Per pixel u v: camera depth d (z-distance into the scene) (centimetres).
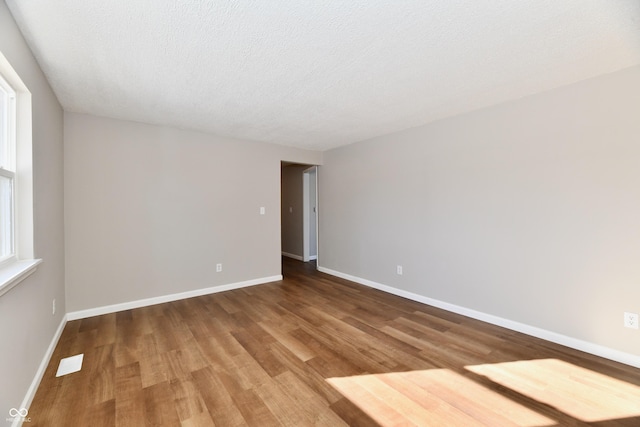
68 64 196
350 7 143
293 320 288
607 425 149
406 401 168
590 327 222
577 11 146
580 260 226
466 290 300
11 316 141
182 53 184
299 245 615
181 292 357
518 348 230
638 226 201
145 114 300
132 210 323
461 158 302
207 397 170
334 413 158
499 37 169
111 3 138
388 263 386
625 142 205
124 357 215
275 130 364
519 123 259
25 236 178
